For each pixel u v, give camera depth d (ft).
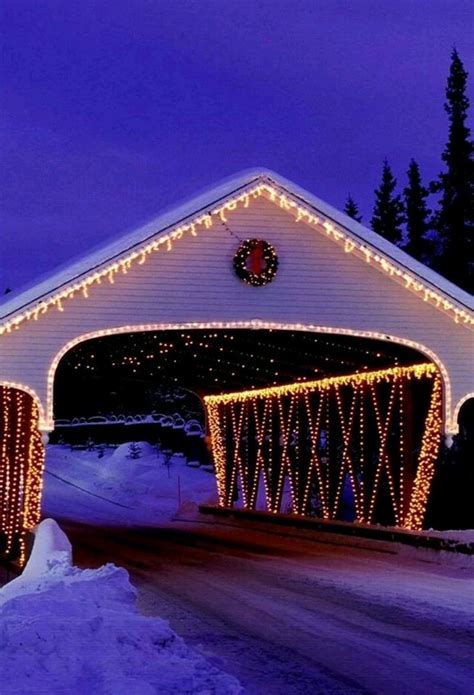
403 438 71.00
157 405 186.29
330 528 74.49
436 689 24.43
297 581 47.44
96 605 31.14
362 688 24.52
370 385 76.69
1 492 73.00
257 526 92.32
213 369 86.84
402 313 63.98
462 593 42.42
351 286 63.26
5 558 67.62
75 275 58.34
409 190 138.21
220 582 47.62
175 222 60.18
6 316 57.11
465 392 64.69
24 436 64.13
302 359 76.13
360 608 38.04
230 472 106.22
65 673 22.66
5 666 23.08
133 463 162.50
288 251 62.39
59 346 58.29
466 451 93.25
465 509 90.99
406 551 60.23
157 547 73.72
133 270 59.93
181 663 24.20
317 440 85.76
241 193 61.16
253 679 25.43
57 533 47.75
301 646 30.04
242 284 61.57
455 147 118.42
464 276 118.01
